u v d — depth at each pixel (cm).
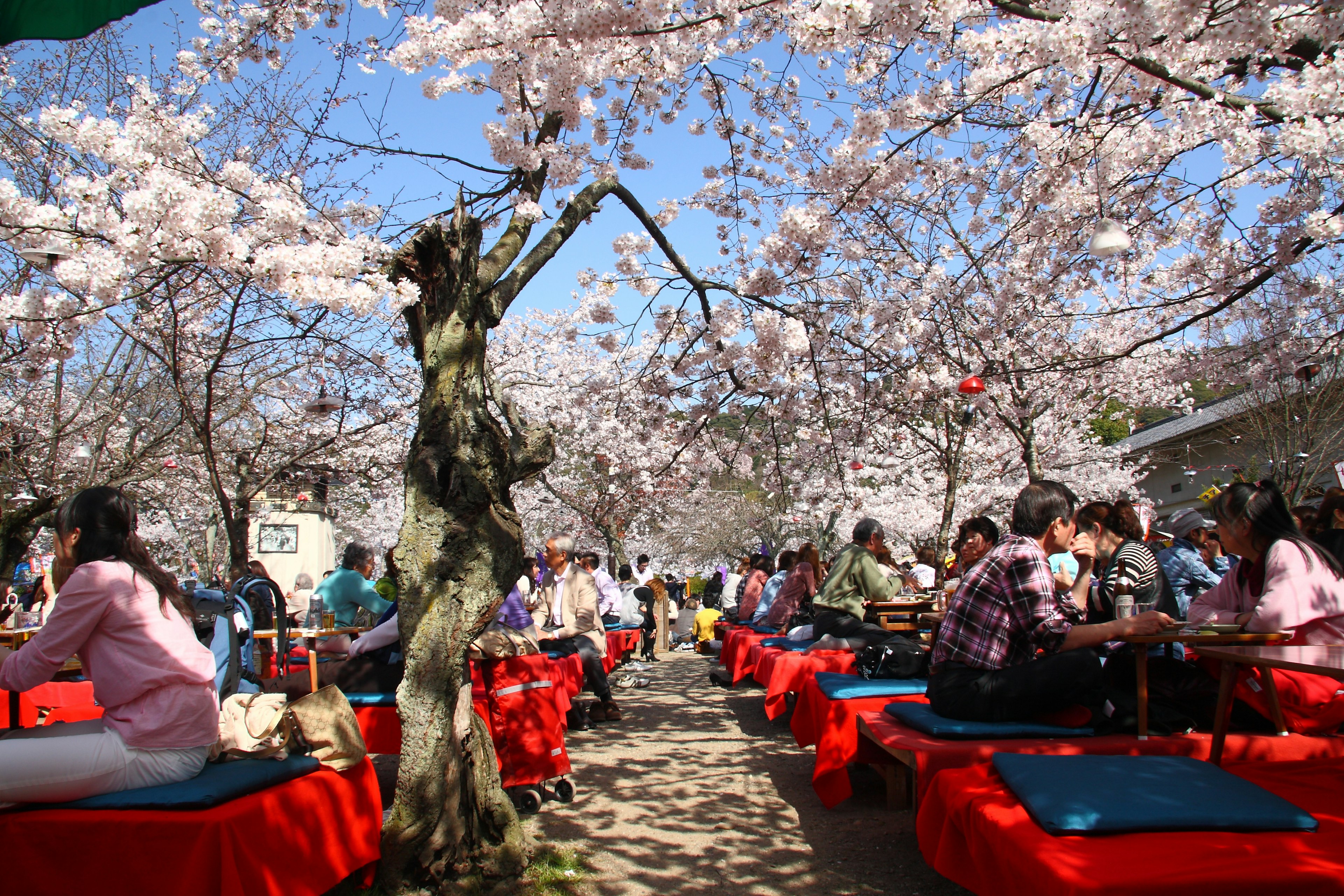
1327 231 489
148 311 613
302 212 378
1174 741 343
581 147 522
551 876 369
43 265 374
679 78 536
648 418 788
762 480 1003
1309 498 1127
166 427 1018
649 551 3616
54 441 849
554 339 1739
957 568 791
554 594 794
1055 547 421
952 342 779
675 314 754
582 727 759
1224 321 816
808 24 362
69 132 367
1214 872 209
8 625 733
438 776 368
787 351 557
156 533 2125
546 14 379
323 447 859
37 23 305
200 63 567
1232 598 438
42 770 270
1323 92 376
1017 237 658
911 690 464
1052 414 1269
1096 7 356
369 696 484
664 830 439
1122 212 594
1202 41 354
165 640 298
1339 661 266
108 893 263
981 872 269
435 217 472
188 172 395
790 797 497
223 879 263
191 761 298
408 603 377
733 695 952
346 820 335
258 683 448
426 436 389
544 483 1808
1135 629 350
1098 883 206
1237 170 552
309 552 3028
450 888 355
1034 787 263
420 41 415
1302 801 272
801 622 870
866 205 510
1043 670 364
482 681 479
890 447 1052
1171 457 1961
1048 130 513
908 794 459
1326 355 718
